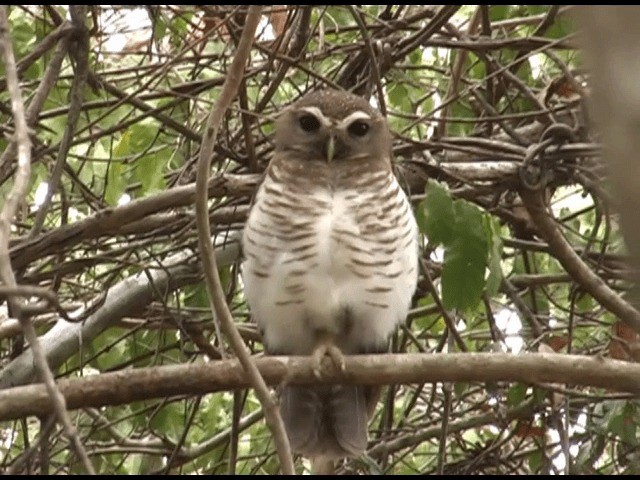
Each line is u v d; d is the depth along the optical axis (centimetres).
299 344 945
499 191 1027
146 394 709
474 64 1188
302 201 902
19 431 1205
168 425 1102
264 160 1038
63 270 962
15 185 558
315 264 894
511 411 1077
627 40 299
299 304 905
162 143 1121
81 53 892
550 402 1047
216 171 1091
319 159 936
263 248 905
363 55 1097
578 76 1137
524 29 1253
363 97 1070
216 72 1183
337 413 935
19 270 916
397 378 757
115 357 1182
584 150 989
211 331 1187
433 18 1063
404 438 1129
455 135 1209
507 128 1075
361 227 895
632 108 298
